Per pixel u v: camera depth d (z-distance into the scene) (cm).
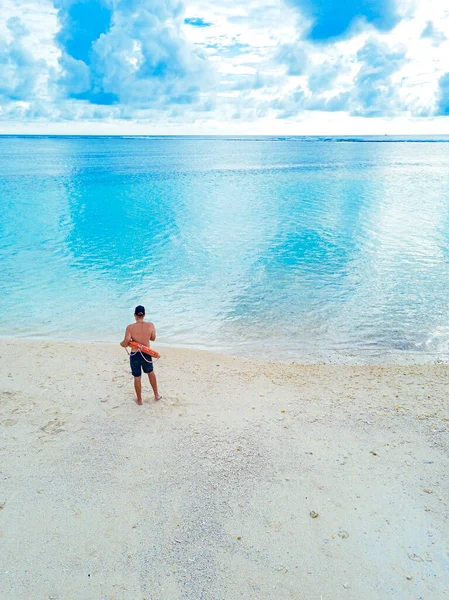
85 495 517
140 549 441
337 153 11819
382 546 446
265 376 890
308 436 649
